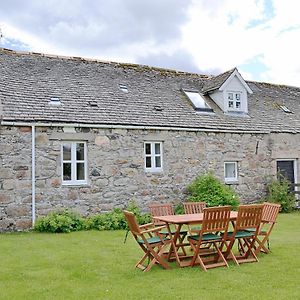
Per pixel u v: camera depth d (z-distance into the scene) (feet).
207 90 59.82
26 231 40.14
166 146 49.26
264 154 57.26
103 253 29.30
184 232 27.86
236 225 26.00
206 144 52.19
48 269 24.82
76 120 43.45
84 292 20.33
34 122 41.27
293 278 22.29
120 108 48.60
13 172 40.34
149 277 23.06
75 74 52.24
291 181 60.54
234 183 54.19
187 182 50.34
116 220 41.81
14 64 49.44
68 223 39.73
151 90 55.67
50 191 42.04
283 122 61.52
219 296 19.40
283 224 43.32
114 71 56.70
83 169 44.47
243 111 59.21
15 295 19.94
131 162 46.73
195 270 24.56
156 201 48.06
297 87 77.51
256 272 23.77
